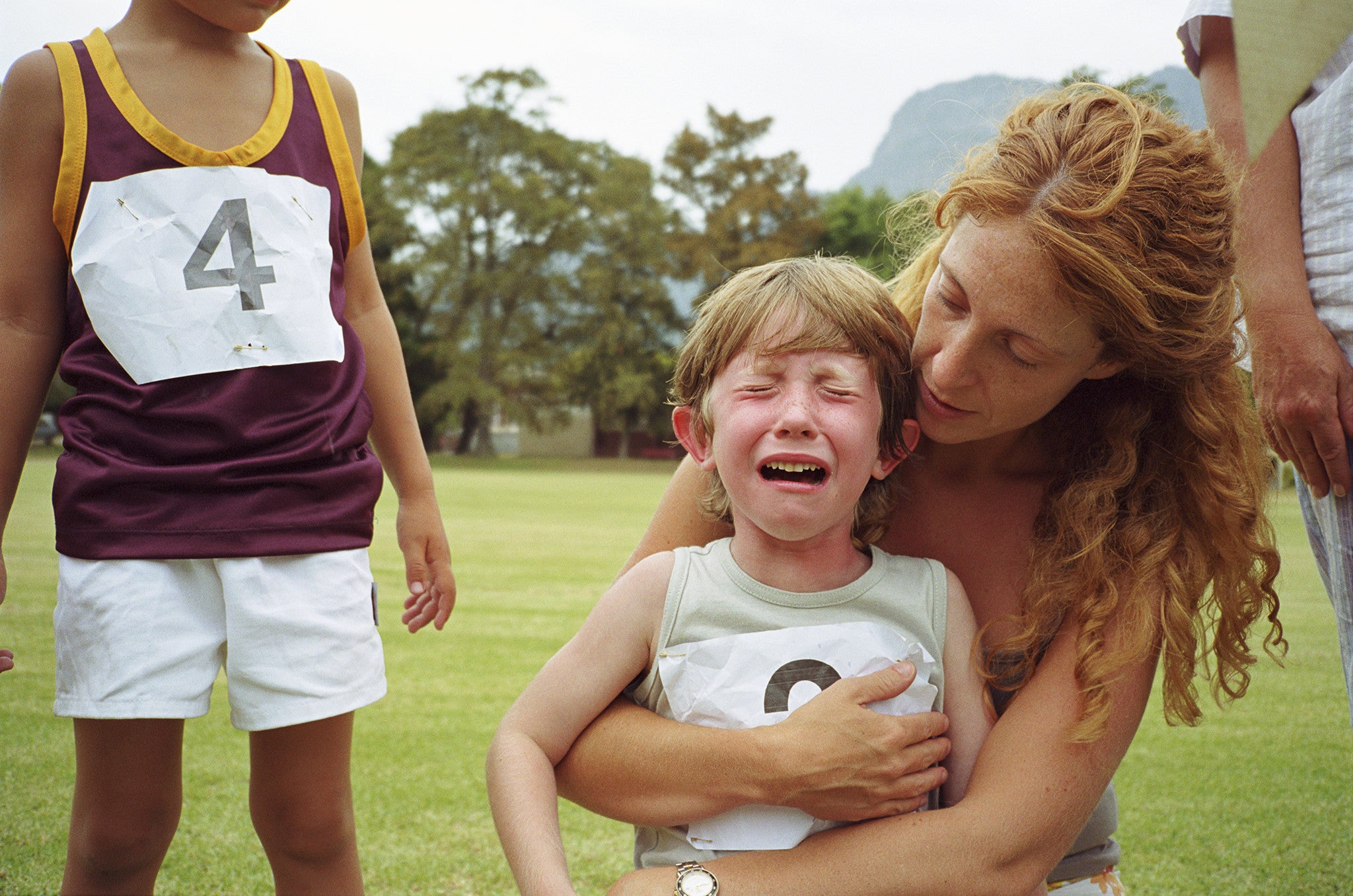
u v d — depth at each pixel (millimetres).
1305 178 1482
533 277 48812
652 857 1275
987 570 1466
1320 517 1550
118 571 1480
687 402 1428
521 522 13188
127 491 1504
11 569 6469
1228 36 1509
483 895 1979
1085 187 1135
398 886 2016
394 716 3350
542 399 48219
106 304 1545
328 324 1709
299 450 1604
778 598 1302
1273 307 1481
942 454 1490
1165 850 2314
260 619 1531
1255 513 1323
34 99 1548
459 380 45906
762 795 1159
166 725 1531
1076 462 1404
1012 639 1325
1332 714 3660
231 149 1632
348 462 1688
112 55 1598
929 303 1279
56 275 1594
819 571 1327
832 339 1267
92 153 1553
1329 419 1437
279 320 1627
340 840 1649
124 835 1517
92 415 1532
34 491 13312
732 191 53062
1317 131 1458
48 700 3277
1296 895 2074
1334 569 1546
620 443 55688
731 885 1140
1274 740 3293
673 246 50812
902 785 1173
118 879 1538
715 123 53531
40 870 1983
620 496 20625
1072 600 1288
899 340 1341
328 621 1597
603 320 49062
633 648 1313
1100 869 1521
